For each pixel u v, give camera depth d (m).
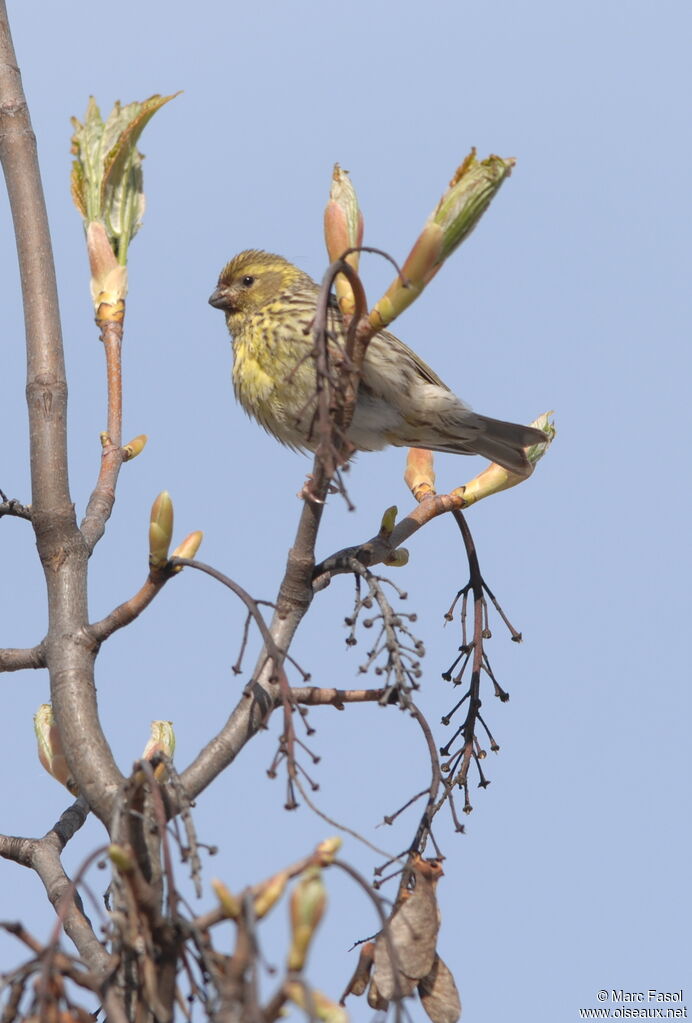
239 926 4.67
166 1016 5.00
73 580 7.59
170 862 5.20
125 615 7.29
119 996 5.16
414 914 6.43
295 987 4.29
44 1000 4.79
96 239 9.00
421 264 6.81
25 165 8.56
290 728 6.10
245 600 6.71
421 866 6.58
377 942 6.39
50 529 7.66
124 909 5.09
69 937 7.05
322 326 6.47
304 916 4.37
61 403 7.97
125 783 5.62
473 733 8.10
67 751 7.09
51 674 7.29
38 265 8.32
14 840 7.73
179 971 5.18
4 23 8.88
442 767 8.03
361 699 7.27
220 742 7.09
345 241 7.43
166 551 7.06
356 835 5.86
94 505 8.41
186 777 6.95
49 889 7.39
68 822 7.86
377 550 8.42
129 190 9.16
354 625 6.97
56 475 7.77
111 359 8.87
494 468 9.02
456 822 7.09
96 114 9.12
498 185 6.86
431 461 9.58
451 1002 6.40
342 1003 6.43
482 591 8.50
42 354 8.08
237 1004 4.47
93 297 8.98
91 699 7.23
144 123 9.13
